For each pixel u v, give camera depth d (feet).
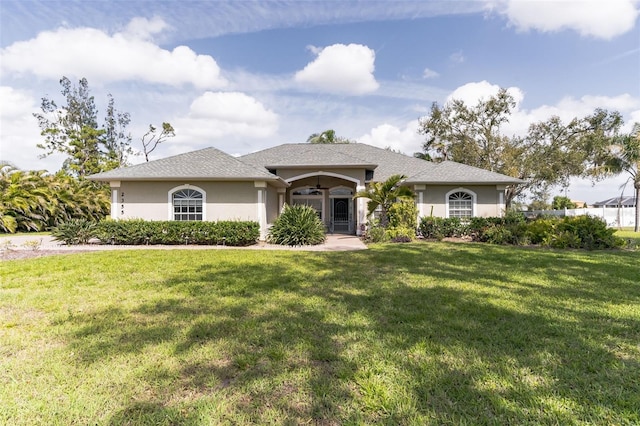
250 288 21.39
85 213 82.17
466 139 103.86
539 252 38.52
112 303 18.06
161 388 9.73
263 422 8.21
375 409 8.71
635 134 80.12
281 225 49.42
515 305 17.65
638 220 83.05
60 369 10.81
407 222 55.88
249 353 11.95
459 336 13.47
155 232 48.03
